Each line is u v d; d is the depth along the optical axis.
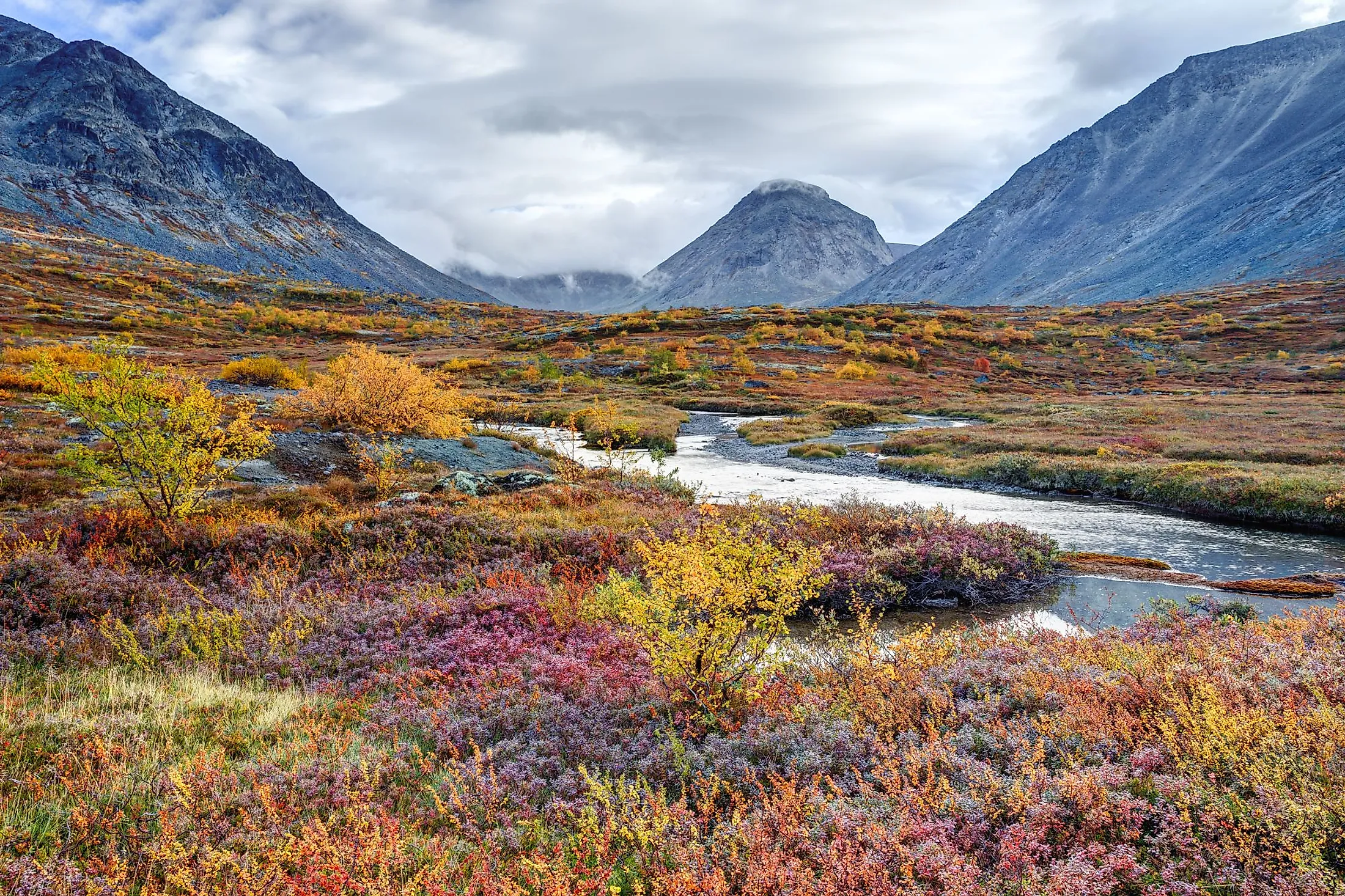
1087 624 12.05
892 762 5.36
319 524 13.96
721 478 28.94
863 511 17.98
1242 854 4.01
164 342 91.62
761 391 68.19
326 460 22.50
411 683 7.96
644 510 17.89
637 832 4.64
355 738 6.37
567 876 4.07
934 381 79.88
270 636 9.03
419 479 20.78
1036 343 112.19
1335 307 123.06
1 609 9.05
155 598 10.08
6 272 120.25
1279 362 91.69
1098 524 20.33
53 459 18.28
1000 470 28.27
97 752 5.55
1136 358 102.31
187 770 5.31
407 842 4.59
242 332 113.12
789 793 4.84
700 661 7.27
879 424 50.09
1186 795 4.53
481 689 7.61
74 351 39.91
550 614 10.43
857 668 7.82
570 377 74.81
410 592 11.34
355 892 4.09
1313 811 4.12
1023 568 14.73
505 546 13.71
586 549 13.92
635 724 6.88
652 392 68.12
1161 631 9.52
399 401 27.48
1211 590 13.98
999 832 4.47
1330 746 4.87
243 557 12.12
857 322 121.62
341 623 9.78
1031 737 5.88
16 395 28.22
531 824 4.97
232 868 4.17
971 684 7.36
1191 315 136.00
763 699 7.07
